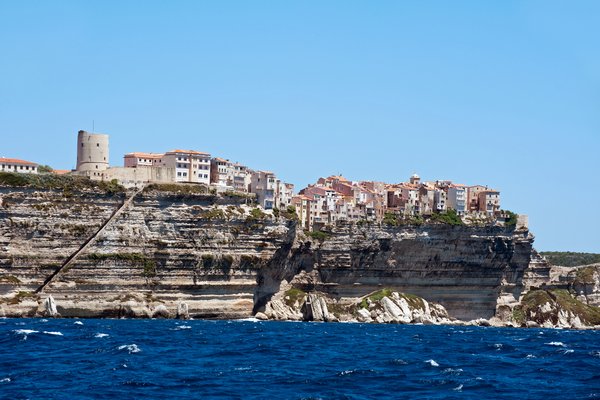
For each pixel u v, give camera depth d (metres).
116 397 103.88
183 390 109.44
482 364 145.62
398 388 116.25
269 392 109.81
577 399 109.75
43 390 106.94
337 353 160.38
